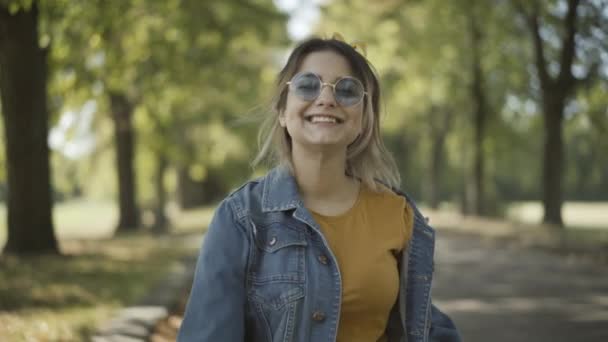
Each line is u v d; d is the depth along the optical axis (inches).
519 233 764.6
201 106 957.2
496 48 934.4
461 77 1072.2
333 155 86.7
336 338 82.7
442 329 96.7
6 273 382.6
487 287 417.7
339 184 88.1
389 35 943.7
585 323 307.7
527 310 339.9
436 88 1104.8
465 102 1182.9
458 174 1913.1
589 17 701.3
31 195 492.1
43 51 489.7
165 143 946.7
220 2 653.9
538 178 1627.7
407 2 902.4
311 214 85.8
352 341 83.6
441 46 980.6
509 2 790.5
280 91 89.3
